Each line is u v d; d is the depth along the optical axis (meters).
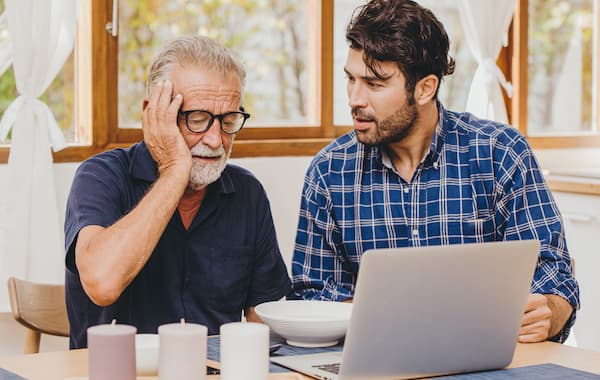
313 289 2.24
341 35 4.02
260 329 1.46
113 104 3.50
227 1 3.76
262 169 3.78
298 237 2.29
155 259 2.08
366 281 1.46
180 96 1.94
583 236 3.76
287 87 3.91
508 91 4.20
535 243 1.60
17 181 3.13
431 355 1.58
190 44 1.99
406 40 2.05
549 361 1.73
